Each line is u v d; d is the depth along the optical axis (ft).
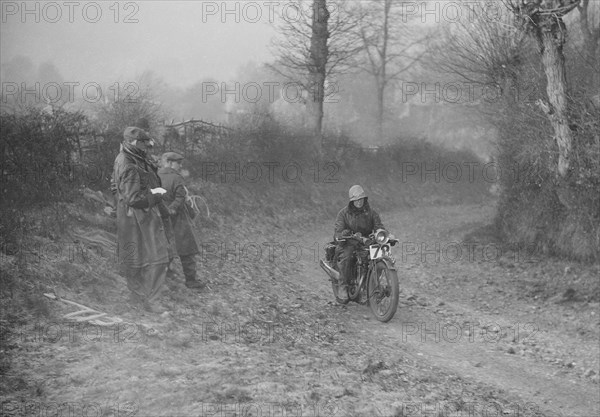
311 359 20.15
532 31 37.91
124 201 22.07
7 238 23.08
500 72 49.03
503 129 47.24
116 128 38.45
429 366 22.67
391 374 20.33
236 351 19.67
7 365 15.94
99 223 29.50
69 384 15.40
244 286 29.96
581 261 38.65
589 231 39.19
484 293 35.99
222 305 25.26
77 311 20.33
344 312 28.73
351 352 22.49
